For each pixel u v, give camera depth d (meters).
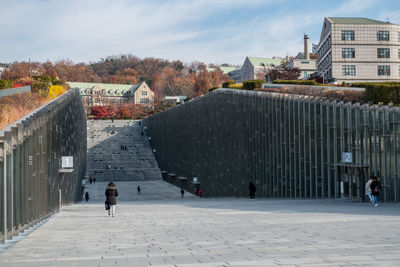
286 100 40.84
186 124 78.75
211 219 16.84
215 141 61.91
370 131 30.12
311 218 15.52
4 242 12.62
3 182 13.38
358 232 11.37
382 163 29.00
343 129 33.03
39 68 167.00
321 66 97.44
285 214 17.83
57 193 28.55
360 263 7.54
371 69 83.81
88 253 9.71
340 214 16.91
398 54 84.50
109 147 117.44
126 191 76.88
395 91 31.86
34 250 10.32
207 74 199.50
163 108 158.88
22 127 16.36
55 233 13.78
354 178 31.78
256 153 47.78
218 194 60.75
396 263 7.47
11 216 14.08
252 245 10.01
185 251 9.55
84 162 84.19
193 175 73.62
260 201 33.53
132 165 105.69
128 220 17.89
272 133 43.84
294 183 39.53
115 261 8.56
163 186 85.25
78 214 22.89
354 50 83.81
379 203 26.47
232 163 55.12
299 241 10.30
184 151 80.00
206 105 66.38
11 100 40.25
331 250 8.93
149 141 122.31
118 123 142.12
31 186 18.12
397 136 27.59
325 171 35.09
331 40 83.94
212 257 8.66
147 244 10.84
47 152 24.50
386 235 10.72
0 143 13.34
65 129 38.28
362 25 83.81
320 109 35.59
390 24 84.25
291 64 152.75
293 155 39.72
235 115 54.06
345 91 41.22
